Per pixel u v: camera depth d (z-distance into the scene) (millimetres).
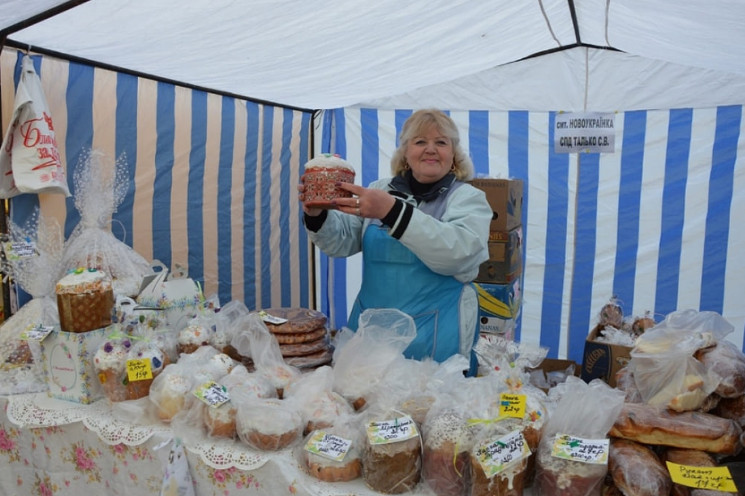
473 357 1972
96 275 1757
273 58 2762
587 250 3887
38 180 2182
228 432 1431
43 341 1783
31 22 2025
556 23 2979
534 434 1222
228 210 3521
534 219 3945
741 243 3586
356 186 1674
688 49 2934
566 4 2635
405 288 1904
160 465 1479
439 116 1893
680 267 3729
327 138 4219
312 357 1840
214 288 3457
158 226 3037
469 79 3811
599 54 3557
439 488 1208
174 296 2000
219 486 1406
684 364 1252
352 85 3502
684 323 1528
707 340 1334
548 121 3814
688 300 3742
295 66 2939
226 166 3473
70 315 1692
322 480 1277
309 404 1433
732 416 1262
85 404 1708
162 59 2648
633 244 3803
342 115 4156
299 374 1685
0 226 2242
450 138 1905
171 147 3066
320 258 4504
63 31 2174
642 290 3826
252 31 2355
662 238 3744
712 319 1527
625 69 3562
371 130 4098
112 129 2715
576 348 3988
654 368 1292
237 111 3537
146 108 2898
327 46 2680
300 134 4184
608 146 3738
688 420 1188
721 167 3574
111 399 1630
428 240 1635
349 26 2447
